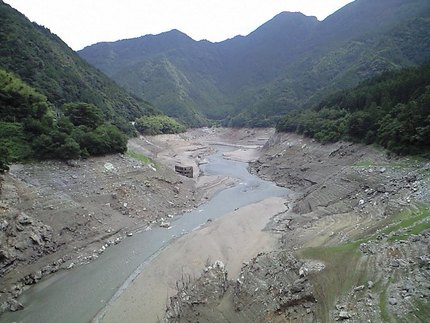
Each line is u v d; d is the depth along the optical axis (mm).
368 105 71188
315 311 20125
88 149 52062
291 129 93938
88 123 58906
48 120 50031
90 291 28469
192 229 43219
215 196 59656
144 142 100875
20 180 39062
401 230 25672
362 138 60406
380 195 39812
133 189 49406
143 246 37750
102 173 49250
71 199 41031
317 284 22344
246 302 23578
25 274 29375
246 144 141000
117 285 29469
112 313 25469
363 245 25219
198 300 25062
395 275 20391
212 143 151250
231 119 190375
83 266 32688
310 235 35500
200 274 30594
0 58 67312
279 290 23328
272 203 52750
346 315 18375
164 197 52219
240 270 30672
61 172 44812
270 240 38125
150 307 26109
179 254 34719
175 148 115125
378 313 17750
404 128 48406
